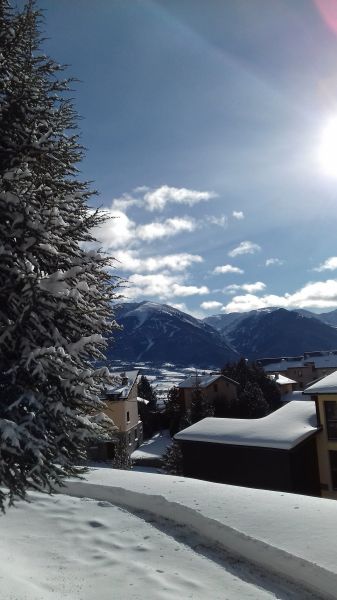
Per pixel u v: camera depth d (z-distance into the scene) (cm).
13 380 480
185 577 493
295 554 482
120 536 601
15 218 498
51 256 547
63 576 502
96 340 517
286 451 1789
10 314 509
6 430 436
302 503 644
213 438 1966
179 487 741
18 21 619
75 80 649
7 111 593
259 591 463
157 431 5172
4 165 582
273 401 5569
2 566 499
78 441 559
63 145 635
